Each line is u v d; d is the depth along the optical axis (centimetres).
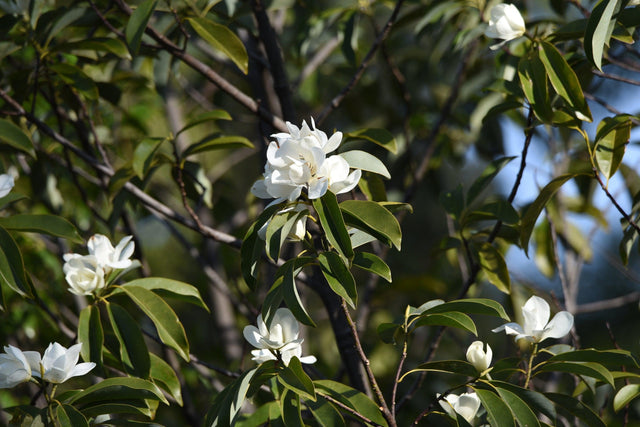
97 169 341
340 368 347
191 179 346
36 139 357
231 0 345
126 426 322
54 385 319
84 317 323
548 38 330
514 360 320
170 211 339
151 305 324
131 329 324
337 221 310
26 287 322
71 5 345
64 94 348
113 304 324
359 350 315
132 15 331
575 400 319
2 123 330
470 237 341
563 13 355
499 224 336
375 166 316
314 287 343
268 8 350
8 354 317
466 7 359
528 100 327
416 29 353
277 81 347
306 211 312
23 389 360
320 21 361
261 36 346
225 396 318
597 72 339
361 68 344
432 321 319
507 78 348
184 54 338
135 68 352
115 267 324
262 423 321
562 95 326
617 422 353
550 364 319
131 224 354
